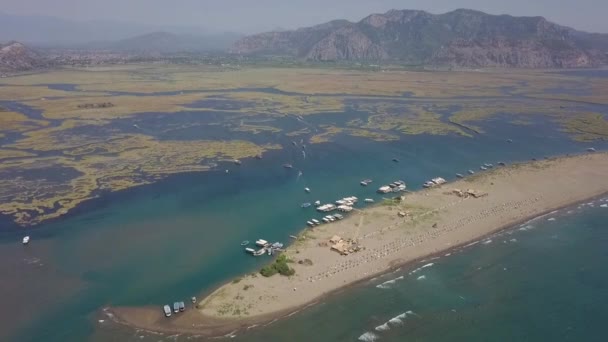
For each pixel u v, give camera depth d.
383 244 107.19
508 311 83.88
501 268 98.50
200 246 109.06
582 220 123.00
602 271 97.31
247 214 128.38
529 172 161.88
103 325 79.88
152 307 84.75
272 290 88.69
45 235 114.88
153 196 142.50
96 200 138.50
